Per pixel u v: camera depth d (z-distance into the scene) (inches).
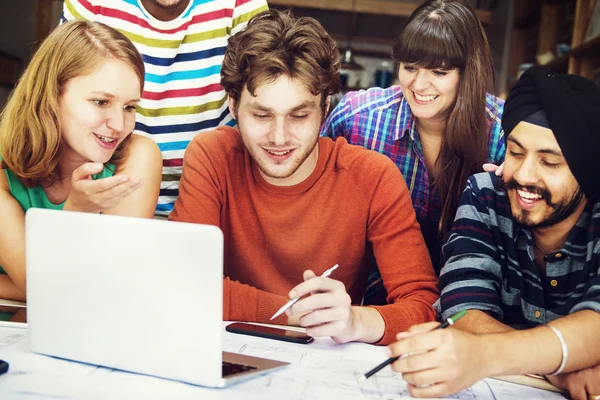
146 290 35.3
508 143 43.3
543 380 40.5
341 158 58.6
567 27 138.6
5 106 56.7
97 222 36.0
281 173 53.4
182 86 69.9
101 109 54.5
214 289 33.7
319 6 174.7
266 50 49.9
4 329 45.1
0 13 184.5
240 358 39.4
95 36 54.3
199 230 33.4
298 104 50.2
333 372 38.9
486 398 36.9
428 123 68.1
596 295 40.3
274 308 51.1
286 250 58.4
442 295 48.5
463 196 52.5
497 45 183.9
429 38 60.9
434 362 35.1
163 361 35.7
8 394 32.7
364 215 58.1
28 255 38.6
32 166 54.9
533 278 47.2
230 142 59.7
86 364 38.2
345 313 43.5
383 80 191.9
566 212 42.3
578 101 40.0
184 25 68.5
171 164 71.8
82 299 37.4
